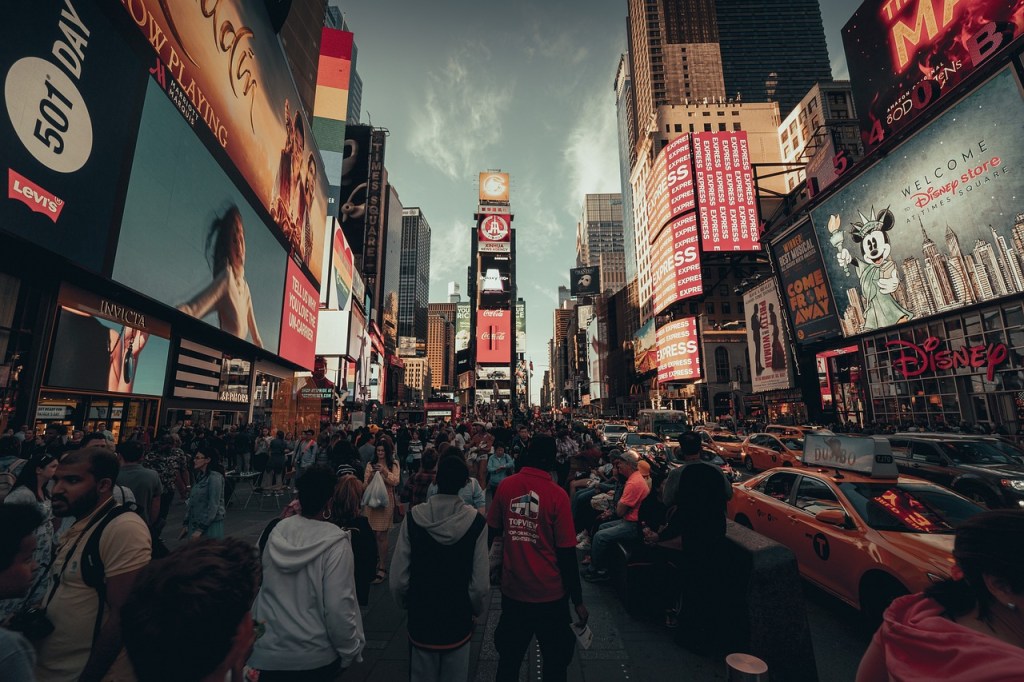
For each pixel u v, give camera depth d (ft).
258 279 82.69
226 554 3.68
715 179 249.14
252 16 75.31
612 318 444.55
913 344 86.38
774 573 12.85
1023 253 63.10
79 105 38.81
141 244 48.08
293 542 7.85
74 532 7.20
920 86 82.53
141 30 47.01
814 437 21.48
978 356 73.51
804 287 110.32
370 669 12.84
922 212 76.69
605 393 442.09
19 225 33.24
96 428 48.85
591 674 12.64
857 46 97.14
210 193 63.31
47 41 35.50
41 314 41.22
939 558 13.85
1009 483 31.09
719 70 371.35
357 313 185.47
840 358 115.44
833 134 184.34
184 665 3.15
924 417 84.89
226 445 51.42
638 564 16.96
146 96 48.03
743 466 65.10
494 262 295.07
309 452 40.60
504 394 274.16
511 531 10.31
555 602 9.92
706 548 13.94
